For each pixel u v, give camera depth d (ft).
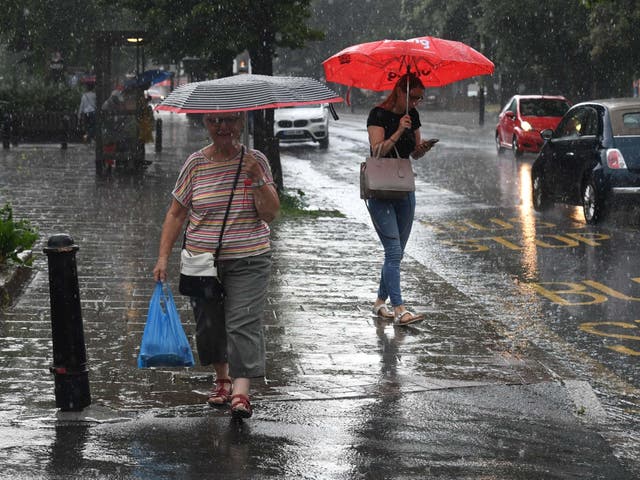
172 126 228.02
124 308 42.47
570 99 191.72
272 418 28.45
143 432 26.96
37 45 206.59
